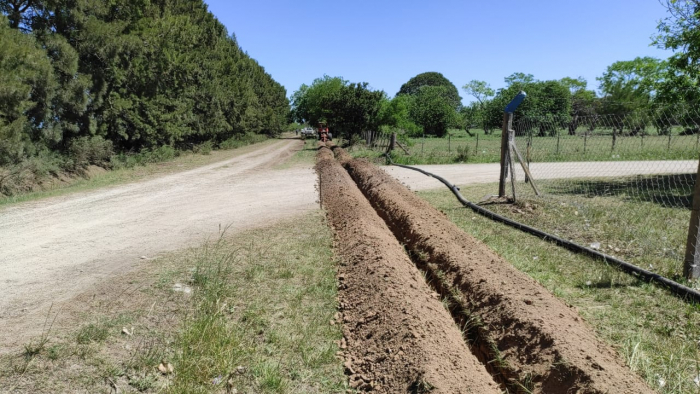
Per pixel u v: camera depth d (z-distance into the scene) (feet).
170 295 15.69
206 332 12.32
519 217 27.40
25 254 21.58
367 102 100.73
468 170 54.70
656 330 12.62
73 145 59.36
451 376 9.61
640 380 9.58
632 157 58.44
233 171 61.21
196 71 100.94
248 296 15.57
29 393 9.77
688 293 14.67
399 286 14.34
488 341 12.27
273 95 240.32
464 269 15.97
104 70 64.39
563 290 15.78
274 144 153.58
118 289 16.34
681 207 29.60
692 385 9.98
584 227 24.57
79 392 9.92
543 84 167.22
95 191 43.83
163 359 11.34
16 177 45.91
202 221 28.48
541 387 9.97
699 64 35.58
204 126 111.04
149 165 72.95
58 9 56.85
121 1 69.56
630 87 158.20
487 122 181.78
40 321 13.56
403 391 9.60
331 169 51.44
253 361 11.43
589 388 8.98
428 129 185.78
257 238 23.59
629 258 19.02
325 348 12.19
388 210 27.96
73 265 19.57
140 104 76.18
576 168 53.88
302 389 10.41
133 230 26.37
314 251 20.86
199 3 128.67
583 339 10.96
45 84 50.29
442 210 30.48
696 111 29.17
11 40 45.47
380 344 11.69
